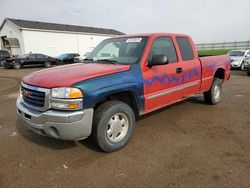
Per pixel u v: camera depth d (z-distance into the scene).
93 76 3.12
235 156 3.28
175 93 4.48
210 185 2.62
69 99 2.87
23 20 31.16
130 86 3.46
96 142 3.27
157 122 4.75
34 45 29.61
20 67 21.38
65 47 33.09
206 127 4.45
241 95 7.48
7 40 29.05
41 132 3.14
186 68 4.66
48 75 3.31
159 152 3.43
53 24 33.47
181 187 2.59
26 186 2.65
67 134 2.93
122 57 4.04
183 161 3.16
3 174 2.88
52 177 2.82
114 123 3.40
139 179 2.76
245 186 2.59
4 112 5.63
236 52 17.75
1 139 3.95
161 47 4.24
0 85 10.38
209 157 3.26
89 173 2.90
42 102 3.03
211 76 5.62
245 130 4.28
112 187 2.62
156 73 3.94
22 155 3.38
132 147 3.61
